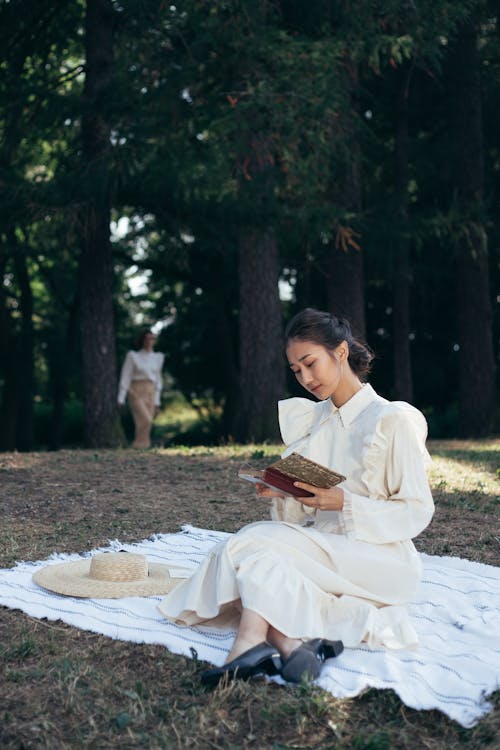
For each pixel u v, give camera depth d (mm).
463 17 13781
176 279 22094
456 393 23609
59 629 3932
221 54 12906
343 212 13812
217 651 3650
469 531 6246
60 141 16922
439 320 22594
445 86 18328
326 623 3641
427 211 17531
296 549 3643
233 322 23297
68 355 23312
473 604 4387
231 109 12742
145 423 13406
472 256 16812
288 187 13805
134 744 2967
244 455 10312
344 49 13523
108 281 14070
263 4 12742
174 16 12648
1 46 15312
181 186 13359
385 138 20125
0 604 4211
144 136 12930
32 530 6055
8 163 15578
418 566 3799
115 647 3744
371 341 23438
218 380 24922
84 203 12914
